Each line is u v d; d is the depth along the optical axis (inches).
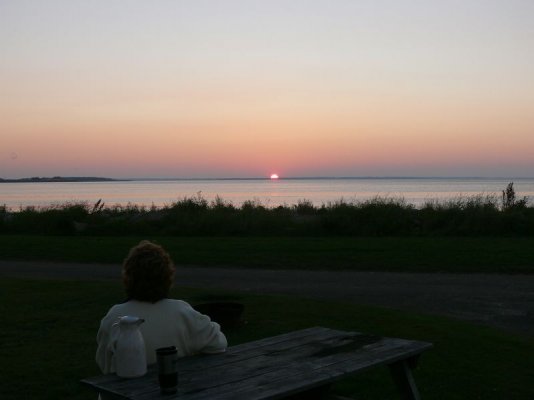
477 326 315.6
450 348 268.4
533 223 746.2
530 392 216.2
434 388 218.5
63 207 1007.6
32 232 856.9
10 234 853.8
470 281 463.5
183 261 565.3
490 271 504.7
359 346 158.1
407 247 612.7
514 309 369.1
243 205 960.9
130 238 741.9
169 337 140.9
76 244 679.1
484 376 231.8
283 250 606.5
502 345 274.8
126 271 143.1
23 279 465.4
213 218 811.4
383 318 327.3
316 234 770.8
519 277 480.1
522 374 235.0
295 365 140.3
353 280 471.2
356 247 616.4
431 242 651.5
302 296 406.6
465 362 248.4
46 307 358.0
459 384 223.0
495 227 747.4
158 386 124.2
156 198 3144.7
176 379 120.3
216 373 133.6
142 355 131.0
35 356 257.3
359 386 219.0
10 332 298.7
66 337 289.9
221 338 150.2
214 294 396.8
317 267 531.5
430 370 237.9
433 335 290.5
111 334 135.0
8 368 240.5
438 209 808.9
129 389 122.3
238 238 719.7
